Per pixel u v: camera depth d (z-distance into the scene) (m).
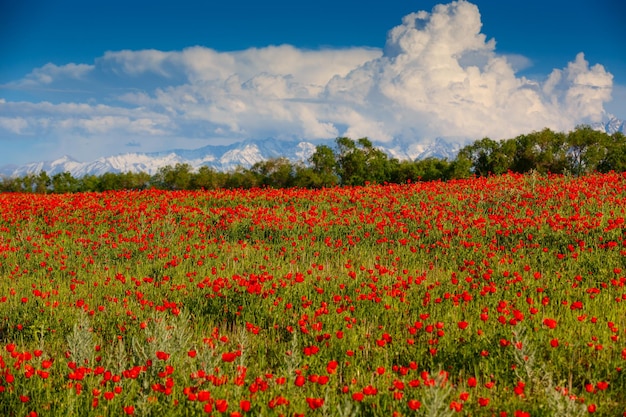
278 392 6.77
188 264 16.44
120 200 30.03
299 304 11.52
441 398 5.48
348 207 24.78
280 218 21.62
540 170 55.44
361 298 10.72
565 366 7.66
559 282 11.84
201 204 29.11
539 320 9.47
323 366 8.15
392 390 6.65
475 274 12.66
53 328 10.55
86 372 6.93
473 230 17.55
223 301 11.73
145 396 6.31
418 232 18.81
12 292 12.37
